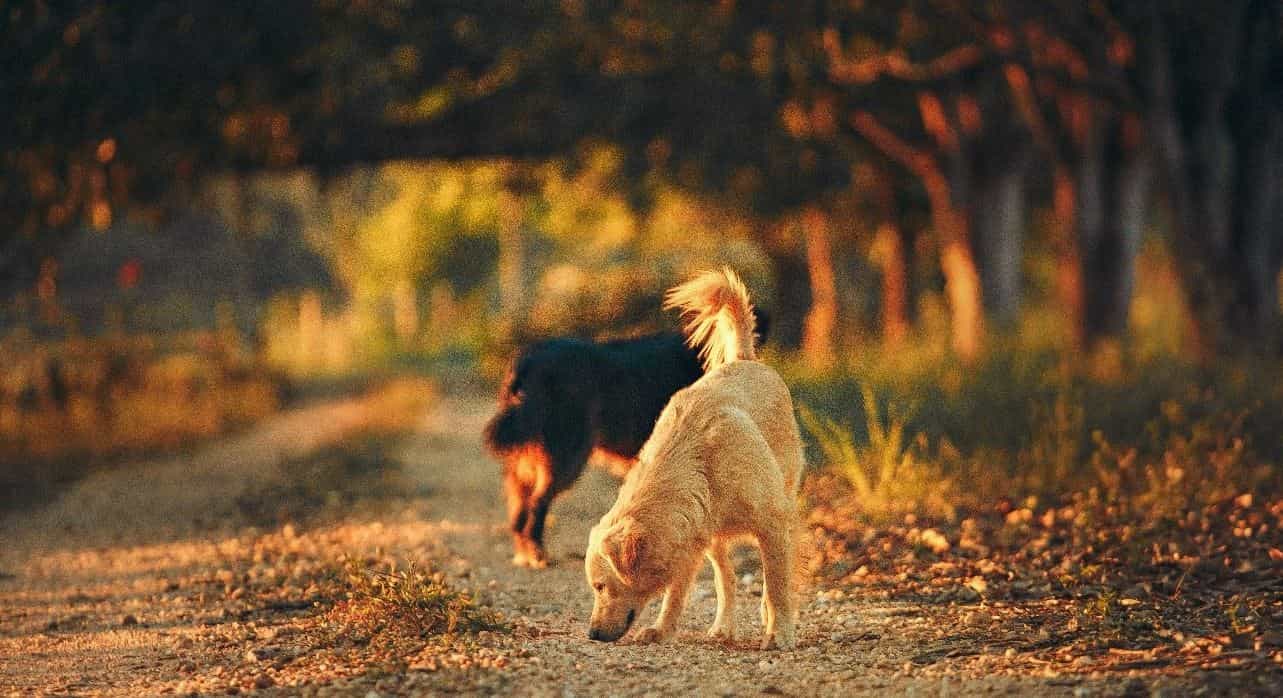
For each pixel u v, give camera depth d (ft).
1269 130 61.41
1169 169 59.06
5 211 62.54
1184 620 24.12
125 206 67.21
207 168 68.59
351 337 198.49
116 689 23.31
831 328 114.21
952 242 85.05
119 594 33.04
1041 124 68.59
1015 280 85.30
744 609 28.63
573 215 122.52
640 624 27.40
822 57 70.90
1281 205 62.69
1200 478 36.22
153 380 91.81
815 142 82.12
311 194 213.25
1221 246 60.08
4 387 77.82
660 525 22.44
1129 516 33.86
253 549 38.17
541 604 29.86
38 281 76.38
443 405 107.76
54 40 54.13
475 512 45.34
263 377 113.60
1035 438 41.73
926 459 40.37
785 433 25.59
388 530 40.91
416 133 72.43
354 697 21.17
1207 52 59.21
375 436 76.18
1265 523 32.42
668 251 133.80
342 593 29.35
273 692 21.97
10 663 26.02
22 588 34.76
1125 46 60.39
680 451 23.11
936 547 32.53
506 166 84.74
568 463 35.37
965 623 25.30
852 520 36.63
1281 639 21.81
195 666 24.68
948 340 73.92
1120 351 55.16
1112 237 68.28
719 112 70.74
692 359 37.42
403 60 68.80
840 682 21.42
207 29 57.36
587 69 70.85
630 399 36.55
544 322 113.60
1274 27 59.88
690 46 68.49
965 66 74.23
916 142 86.02
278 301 200.64
